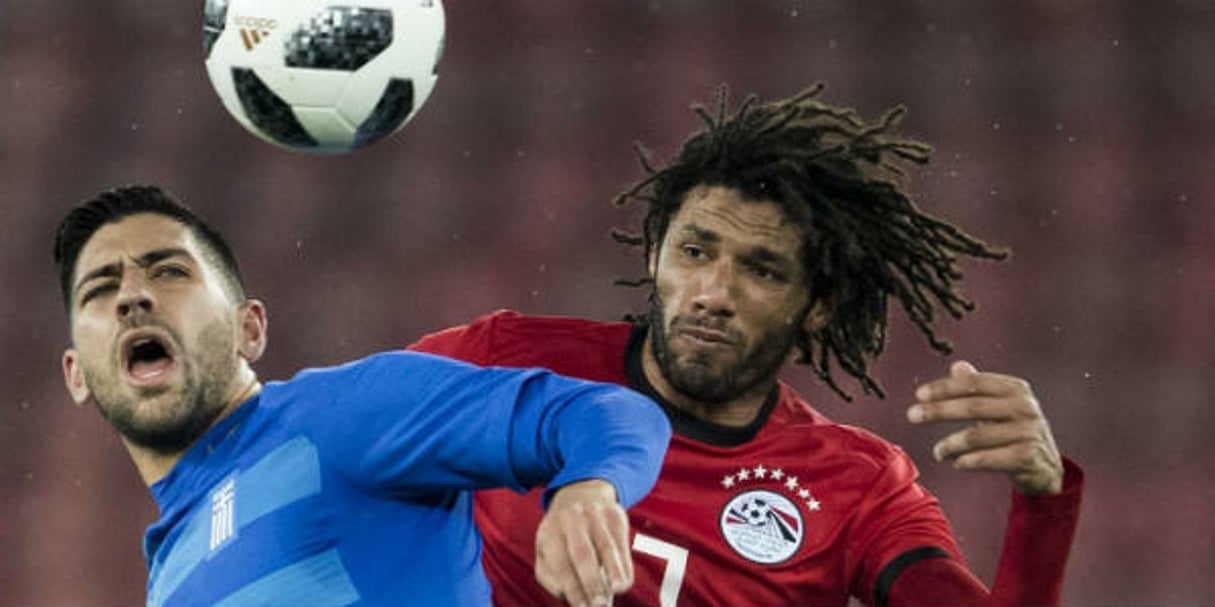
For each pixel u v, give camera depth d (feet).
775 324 56.54
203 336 46.85
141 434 46.88
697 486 58.44
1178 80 213.46
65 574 145.28
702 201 56.65
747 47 219.20
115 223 47.37
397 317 177.17
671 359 56.24
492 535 57.88
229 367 47.24
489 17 221.66
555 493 38.73
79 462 157.58
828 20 223.10
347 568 44.60
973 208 195.83
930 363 164.04
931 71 215.92
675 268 56.34
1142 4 222.28
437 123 206.80
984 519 146.00
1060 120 208.44
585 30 221.25
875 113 209.87
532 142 204.54
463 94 211.20
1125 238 191.21
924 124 207.82
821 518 58.49
